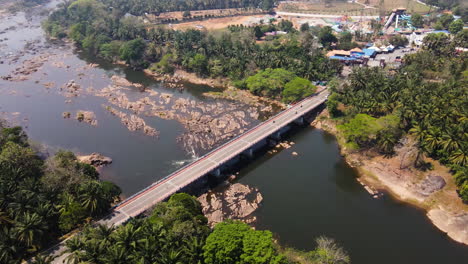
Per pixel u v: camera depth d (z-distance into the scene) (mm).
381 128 158500
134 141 187000
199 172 147000
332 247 110875
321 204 140125
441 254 116438
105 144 184500
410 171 151375
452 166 141250
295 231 125812
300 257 110688
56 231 114812
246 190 146000
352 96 195875
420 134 151125
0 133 162125
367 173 158250
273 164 167000
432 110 158750
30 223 103125
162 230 99188
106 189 129500
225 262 96062
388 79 197375
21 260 103125
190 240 98875
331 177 157250
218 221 129125
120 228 101750
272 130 181625
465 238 120812
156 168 163250
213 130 194125
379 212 135875
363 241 121812
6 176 121938
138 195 134125
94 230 100375
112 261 89062
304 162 168625
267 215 133625
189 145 180375
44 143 186000
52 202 117125
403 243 121062
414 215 134125
